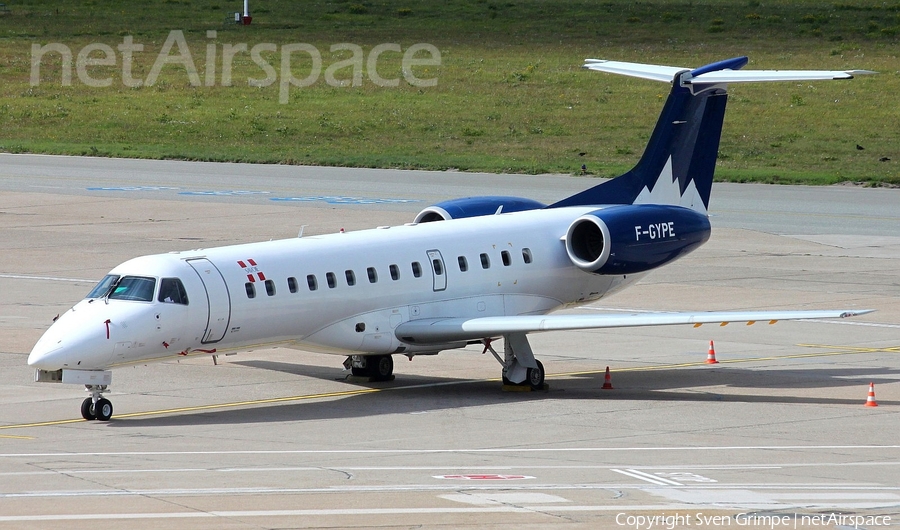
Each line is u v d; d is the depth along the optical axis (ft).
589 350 380.17
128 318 274.16
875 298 460.55
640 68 382.22
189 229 620.90
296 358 365.20
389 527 180.75
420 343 318.45
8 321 407.64
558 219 354.33
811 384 325.42
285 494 202.28
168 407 294.66
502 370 337.72
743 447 248.52
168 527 179.52
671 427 270.46
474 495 202.39
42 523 181.68
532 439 256.73
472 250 331.36
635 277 367.66
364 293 307.58
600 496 202.49
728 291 473.26
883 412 288.10
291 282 296.10
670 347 384.06
